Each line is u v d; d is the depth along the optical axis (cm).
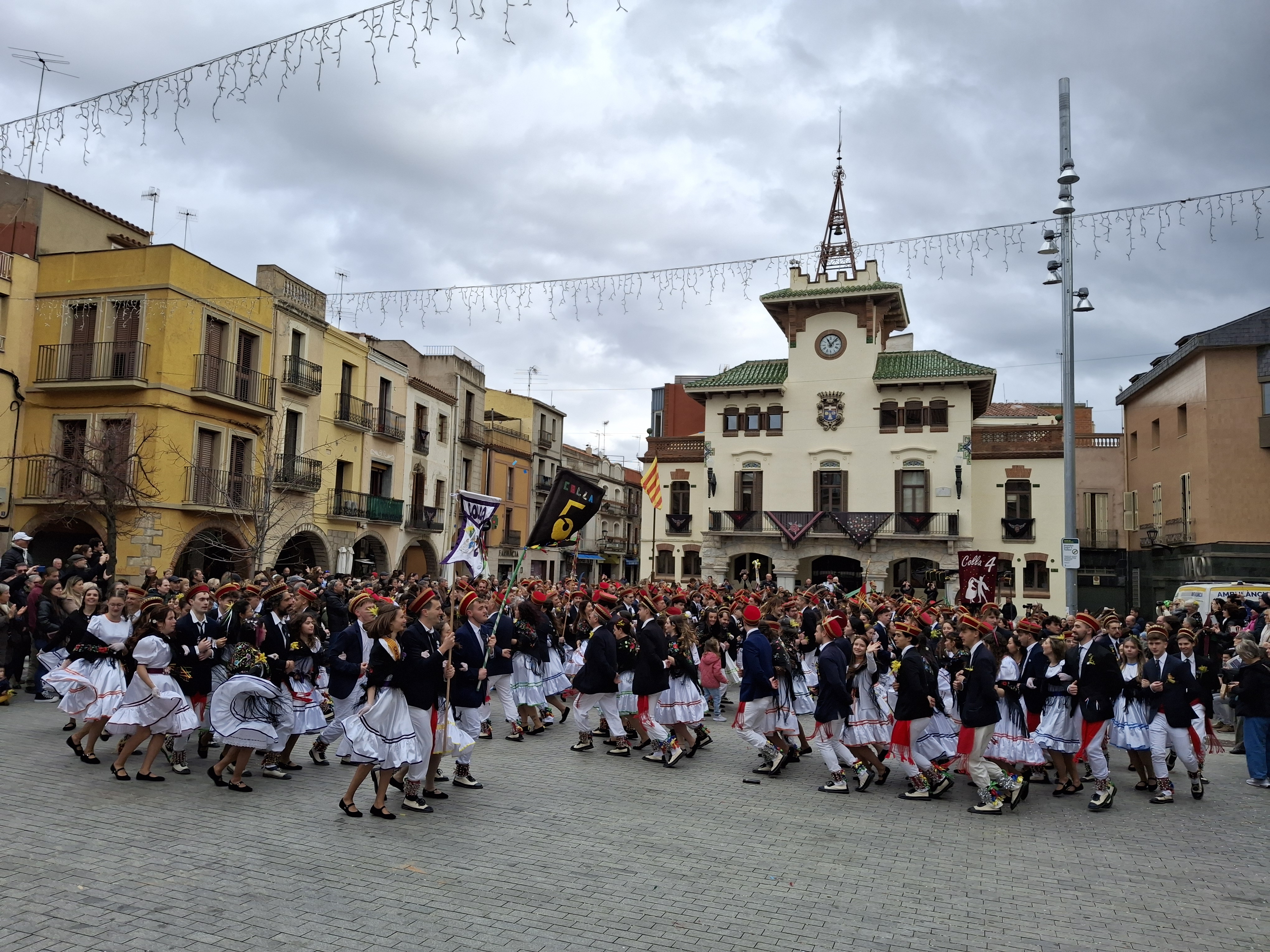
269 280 2925
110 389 2477
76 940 536
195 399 2561
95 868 662
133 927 559
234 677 914
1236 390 2878
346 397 3262
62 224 2722
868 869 738
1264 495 2822
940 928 612
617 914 616
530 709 1345
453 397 4172
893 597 2711
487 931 577
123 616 1043
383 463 3556
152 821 792
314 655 1062
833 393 4019
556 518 1210
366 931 568
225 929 562
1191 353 2975
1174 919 642
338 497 3192
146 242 3042
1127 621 1775
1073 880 726
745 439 4122
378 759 816
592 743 1247
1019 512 3844
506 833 802
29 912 575
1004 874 737
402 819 836
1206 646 1575
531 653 1310
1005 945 586
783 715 1125
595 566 6053
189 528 2538
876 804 978
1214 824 932
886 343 4200
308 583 1759
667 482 4294
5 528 2448
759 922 611
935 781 1007
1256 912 660
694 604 1902
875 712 1041
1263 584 2598
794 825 872
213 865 680
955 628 1221
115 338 2516
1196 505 2981
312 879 658
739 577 4172
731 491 4122
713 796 988
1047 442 3834
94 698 998
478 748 1221
